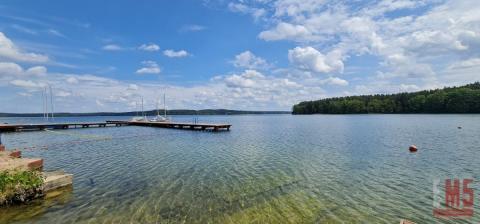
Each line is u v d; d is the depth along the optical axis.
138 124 74.44
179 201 12.01
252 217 10.37
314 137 38.09
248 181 15.20
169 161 20.98
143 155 23.81
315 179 15.54
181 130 55.53
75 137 40.84
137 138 39.12
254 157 22.53
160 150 26.86
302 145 29.75
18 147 29.45
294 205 11.57
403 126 55.19
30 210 10.83
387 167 18.39
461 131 42.56
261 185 14.42
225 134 45.34
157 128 62.12
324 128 55.38
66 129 59.03
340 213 10.74
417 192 13.21
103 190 13.45
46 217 10.20
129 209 11.05
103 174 16.70
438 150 25.09
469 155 22.45
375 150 25.48
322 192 13.26
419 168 18.05
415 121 72.19
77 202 11.75
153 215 10.49
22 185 11.69
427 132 41.88
